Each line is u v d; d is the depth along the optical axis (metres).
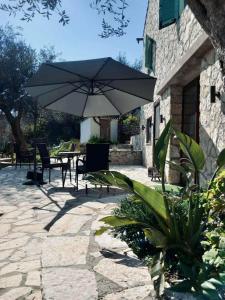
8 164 13.73
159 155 2.70
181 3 6.82
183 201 3.04
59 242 3.46
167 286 2.36
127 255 3.09
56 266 2.83
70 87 6.84
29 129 22.94
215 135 4.90
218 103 4.74
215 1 2.21
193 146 2.80
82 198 6.36
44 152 8.56
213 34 2.30
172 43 7.91
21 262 3.32
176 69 6.64
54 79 5.82
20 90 14.52
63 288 2.43
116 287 2.45
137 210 3.21
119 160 14.88
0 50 14.13
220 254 2.07
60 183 8.56
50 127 27.05
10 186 8.13
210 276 2.08
